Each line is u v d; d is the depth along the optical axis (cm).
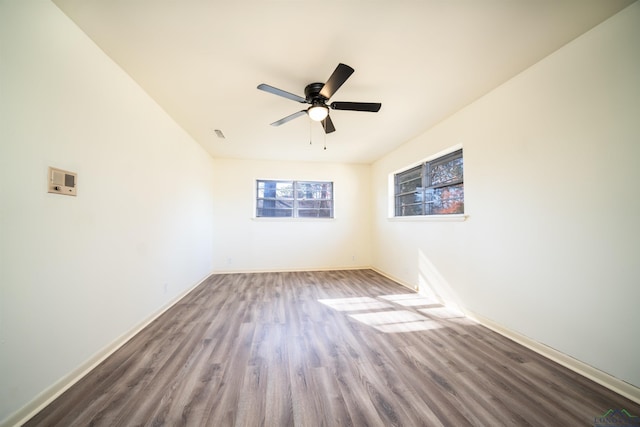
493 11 136
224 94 227
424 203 341
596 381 149
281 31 150
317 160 481
